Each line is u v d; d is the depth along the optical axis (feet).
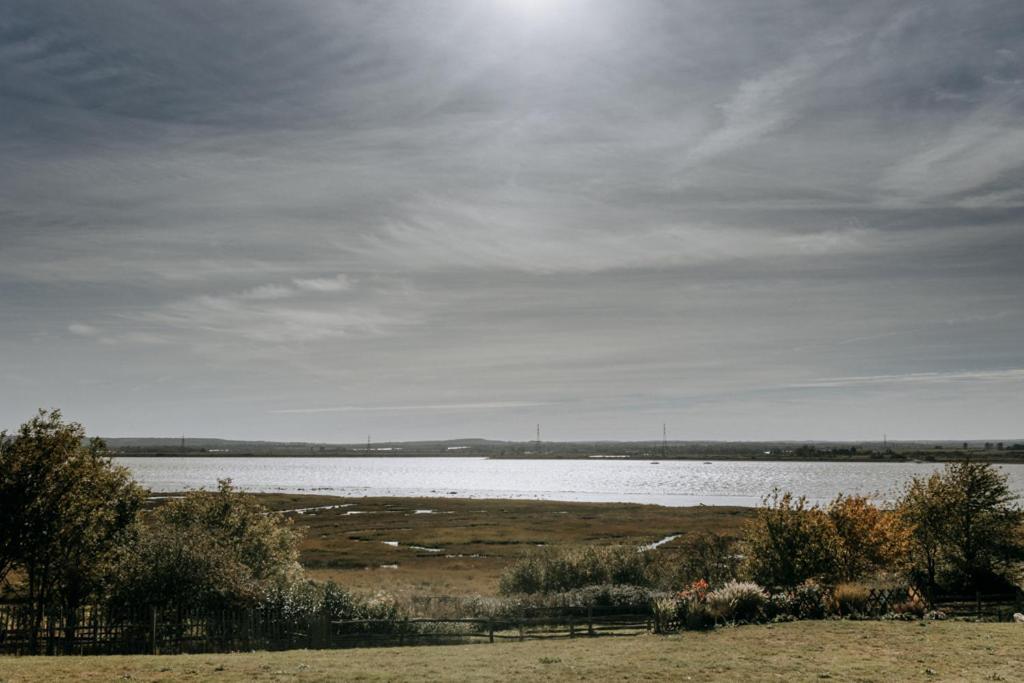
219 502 110.42
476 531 282.56
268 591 83.05
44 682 44.39
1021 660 54.08
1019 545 128.06
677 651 59.72
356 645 73.61
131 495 93.04
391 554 224.53
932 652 57.31
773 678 48.55
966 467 128.98
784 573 105.91
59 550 82.64
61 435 82.89
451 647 66.64
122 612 71.36
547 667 52.75
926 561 129.29
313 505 420.36
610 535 266.98
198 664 52.60
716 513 342.03
